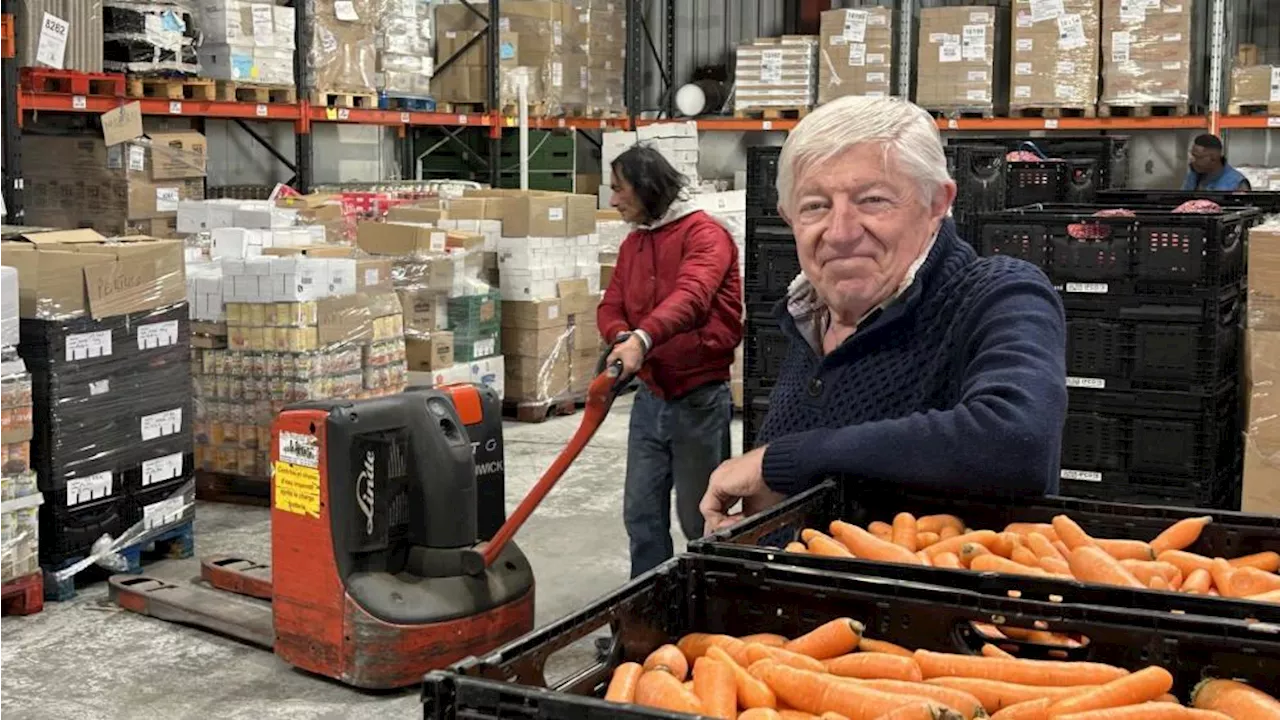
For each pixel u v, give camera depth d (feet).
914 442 7.05
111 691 14.14
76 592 17.33
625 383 13.83
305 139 32.35
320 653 14.24
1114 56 37.27
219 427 21.83
